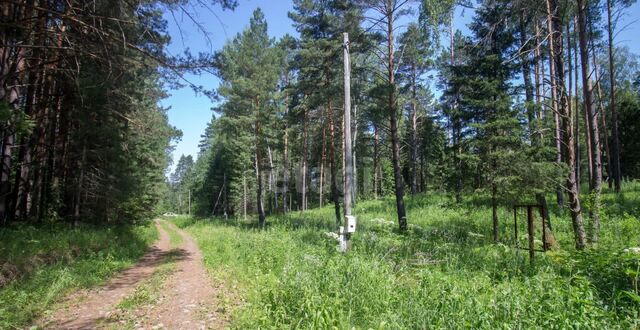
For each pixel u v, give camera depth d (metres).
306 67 22.14
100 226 19.48
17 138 16.48
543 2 11.34
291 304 5.77
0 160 14.02
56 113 17.38
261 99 28.36
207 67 11.09
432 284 6.16
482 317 4.51
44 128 16.45
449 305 5.05
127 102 18.08
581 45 11.18
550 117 14.23
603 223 13.20
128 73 13.12
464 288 6.06
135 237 19.72
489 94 13.91
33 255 9.62
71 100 16.25
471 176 15.16
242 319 5.65
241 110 28.84
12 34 10.28
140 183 24.20
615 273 6.39
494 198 13.97
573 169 10.87
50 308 6.82
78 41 10.55
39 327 5.76
